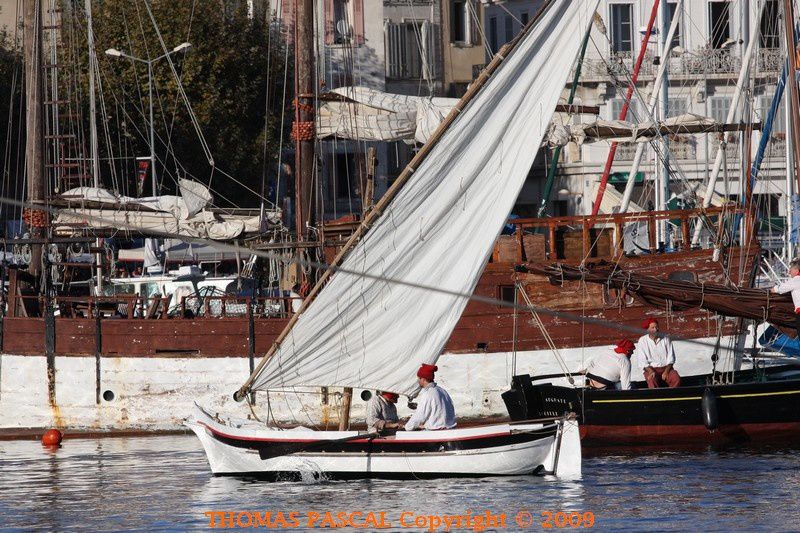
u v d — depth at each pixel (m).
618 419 107.19
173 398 125.44
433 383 92.19
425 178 89.88
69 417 126.31
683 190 166.88
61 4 199.75
